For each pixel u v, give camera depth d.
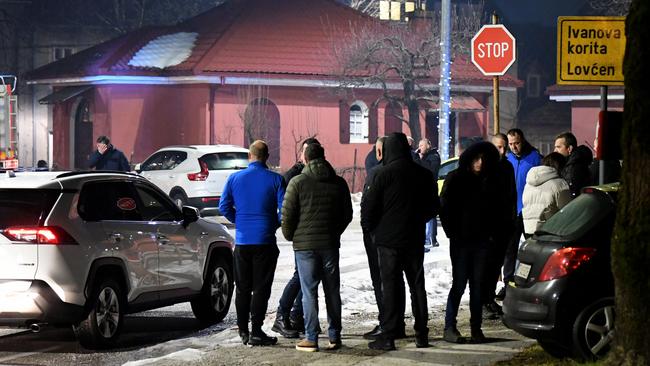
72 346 19.12
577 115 83.06
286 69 72.94
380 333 18.02
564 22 17.92
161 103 72.19
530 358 16.05
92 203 18.94
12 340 19.88
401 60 74.50
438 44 77.00
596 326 15.11
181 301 21.00
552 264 15.26
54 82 75.88
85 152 76.75
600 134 16.72
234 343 18.55
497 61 24.92
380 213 17.19
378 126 76.75
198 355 17.20
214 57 71.81
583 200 15.62
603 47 17.86
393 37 74.81
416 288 17.42
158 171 46.03
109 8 108.12
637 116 12.62
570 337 15.23
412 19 88.06
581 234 15.23
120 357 18.00
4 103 40.19
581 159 20.72
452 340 17.91
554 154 20.69
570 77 17.92
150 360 16.84
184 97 71.81
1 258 17.91
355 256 33.41
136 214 19.95
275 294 25.38
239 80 71.44
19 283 17.83
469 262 17.78
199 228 21.56
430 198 17.30
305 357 16.91
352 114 76.44
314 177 17.50
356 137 76.44
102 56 76.19
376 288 18.72
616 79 17.83
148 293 19.89
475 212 17.59
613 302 15.09
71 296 18.00
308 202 17.47
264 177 18.16
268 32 75.38
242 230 18.09
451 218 17.69
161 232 20.34
